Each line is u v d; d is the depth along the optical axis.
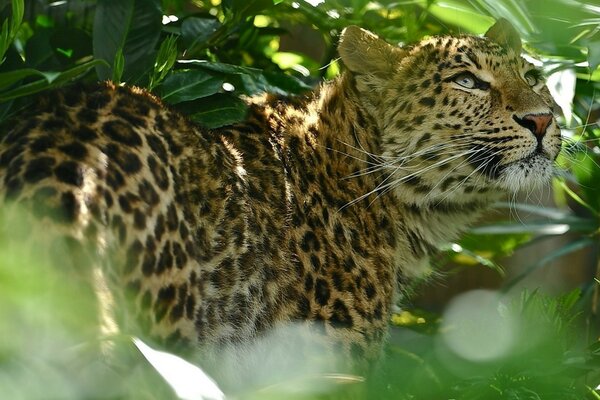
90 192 7.54
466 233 12.31
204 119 9.72
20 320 5.99
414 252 10.79
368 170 10.39
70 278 7.18
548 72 11.37
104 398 6.50
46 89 9.12
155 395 6.73
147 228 7.84
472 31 12.78
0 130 8.29
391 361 10.34
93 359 6.60
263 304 9.15
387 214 10.37
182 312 8.15
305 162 9.96
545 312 10.05
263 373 9.13
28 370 5.78
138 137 8.16
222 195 8.81
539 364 9.49
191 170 8.58
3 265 4.73
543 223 13.16
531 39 11.52
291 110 10.27
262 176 9.51
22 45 11.53
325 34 12.86
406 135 10.54
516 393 9.27
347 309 9.62
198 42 11.08
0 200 7.53
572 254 16.48
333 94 10.60
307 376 7.06
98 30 10.08
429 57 10.66
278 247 9.34
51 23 11.89
